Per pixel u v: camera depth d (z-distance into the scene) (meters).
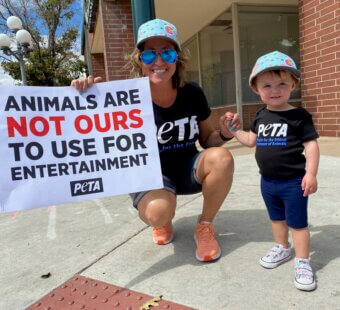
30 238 3.28
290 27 9.26
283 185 2.20
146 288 2.24
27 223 3.72
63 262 2.71
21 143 2.28
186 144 2.73
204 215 2.64
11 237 3.36
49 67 22.03
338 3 5.80
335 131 6.23
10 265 2.77
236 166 5.20
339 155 5.05
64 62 23.12
